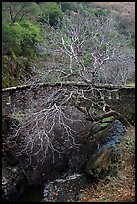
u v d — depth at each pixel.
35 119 11.16
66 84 12.30
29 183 12.43
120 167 11.08
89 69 11.78
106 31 15.93
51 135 12.27
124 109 13.02
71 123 12.75
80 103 12.29
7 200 11.65
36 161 12.54
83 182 11.61
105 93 12.79
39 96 12.60
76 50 11.98
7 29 14.76
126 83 16.05
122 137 12.40
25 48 17.06
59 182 12.06
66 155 12.89
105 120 12.92
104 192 10.41
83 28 15.27
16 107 12.79
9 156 12.48
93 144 12.73
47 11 19.11
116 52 12.88
